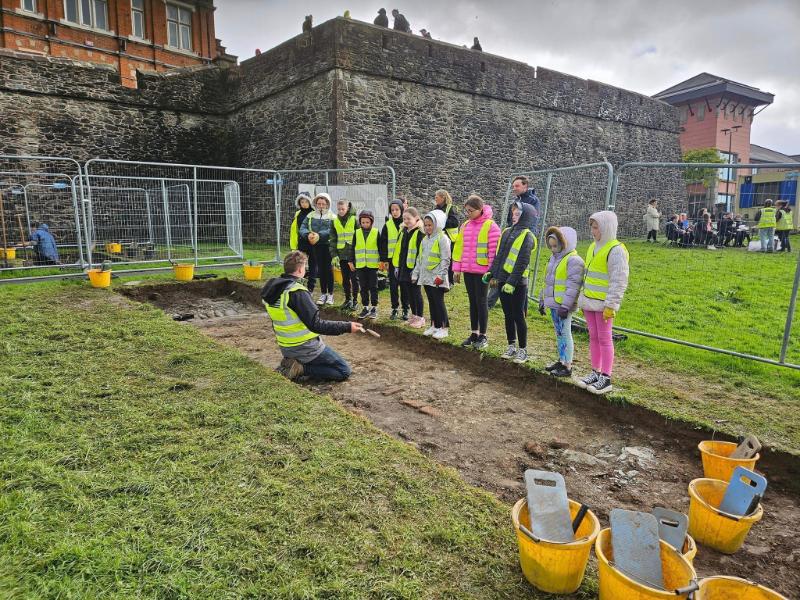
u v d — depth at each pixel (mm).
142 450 3199
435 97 16281
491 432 4125
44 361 4828
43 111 14953
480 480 3379
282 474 2957
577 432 4184
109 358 4969
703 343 6051
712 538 2756
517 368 5164
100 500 2650
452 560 2336
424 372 5492
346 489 2826
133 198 14430
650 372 5141
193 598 2025
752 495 2699
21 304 7148
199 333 5941
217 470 2982
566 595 2176
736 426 3857
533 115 18938
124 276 9836
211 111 17828
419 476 3000
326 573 2207
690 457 3834
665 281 9086
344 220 7402
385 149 15180
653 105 23141
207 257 11883
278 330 4965
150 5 20484
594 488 3375
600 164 6383
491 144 17797
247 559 2260
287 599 2053
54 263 10695
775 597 1938
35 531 2377
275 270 10781
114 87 16047
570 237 4824
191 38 22062
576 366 5234
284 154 16016
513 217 5230
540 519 2242
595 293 4434
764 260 8352
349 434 3490
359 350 6289
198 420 3631
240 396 4109
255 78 16781
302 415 3762
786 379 4898
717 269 8930
